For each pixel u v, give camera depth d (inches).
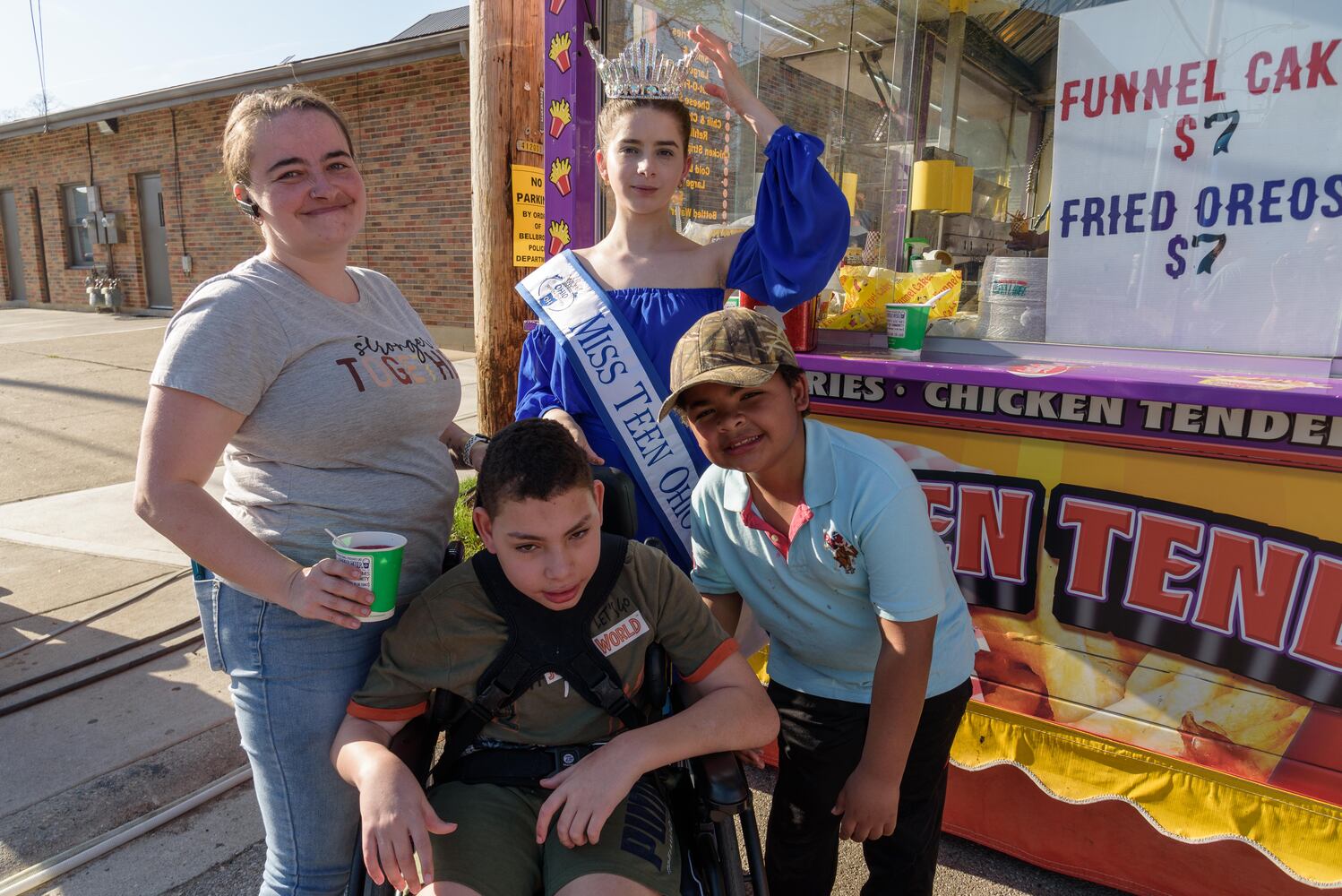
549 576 54.5
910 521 56.7
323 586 52.1
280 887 61.6
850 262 106.7
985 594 82.3
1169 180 76.6
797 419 58.9
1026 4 89.9
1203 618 72.2
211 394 51.8
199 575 61.0
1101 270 81.4
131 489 207.6
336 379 56.9
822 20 104.0
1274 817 71.2
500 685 57.6
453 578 58.9
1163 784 75.8
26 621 139.8
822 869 70.3
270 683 58.4
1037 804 83.6
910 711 56.8
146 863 88.0
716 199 114.3
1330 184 69.1
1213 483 69.9
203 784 100.0
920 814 66.2
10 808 95.5
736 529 64.8
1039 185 95.7
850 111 105.4
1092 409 74.0
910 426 83.8
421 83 378.0
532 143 156.3
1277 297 72.7
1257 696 70.9
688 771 62.7
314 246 57.4
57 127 515.2
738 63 110.4
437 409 63.6
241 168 56.2
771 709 60.1
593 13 105.5
